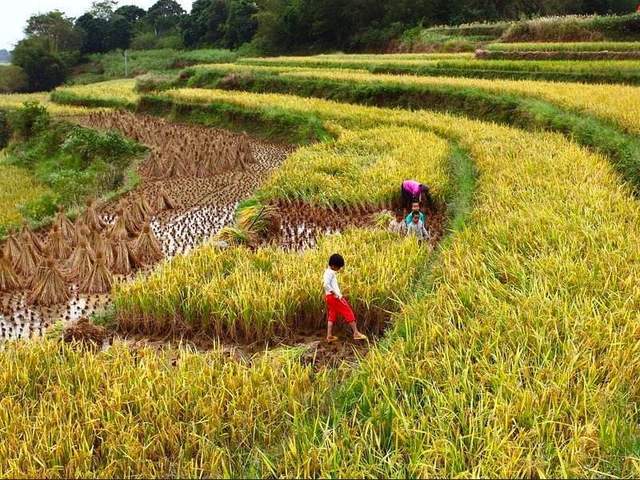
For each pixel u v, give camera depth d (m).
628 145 14.92
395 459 4.57
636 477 4.38
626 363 5.61
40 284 9.56
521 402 4.96
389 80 30.88
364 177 14.62
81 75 90.62
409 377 5.53
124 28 106.19
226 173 20.30
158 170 19.94
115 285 8.85
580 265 7.58
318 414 5.05
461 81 28.56
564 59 33.34
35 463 4.82
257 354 6.85
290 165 16.72
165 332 8.37
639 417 5.18
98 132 28.36
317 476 4.65
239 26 84.56
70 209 16.03
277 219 12.53
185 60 76.88
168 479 4.83
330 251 9.46
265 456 4.78
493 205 10.91
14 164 29.91
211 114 32.47
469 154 17.17
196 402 5.58
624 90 22.77
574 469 4.31
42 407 5.37
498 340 6.02
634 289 6.78
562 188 11.25
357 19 67.00
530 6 64.44
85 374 6.04
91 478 4.71
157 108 37.00
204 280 8.72
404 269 8.85
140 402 5.52
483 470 4.30
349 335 8.12
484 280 7.61
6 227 14.41
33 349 6.73
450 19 62.00
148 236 11.36
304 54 71.88
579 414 4.89
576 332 6.05
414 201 11.82
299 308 8.20
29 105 34.88
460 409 4.93
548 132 18.94
